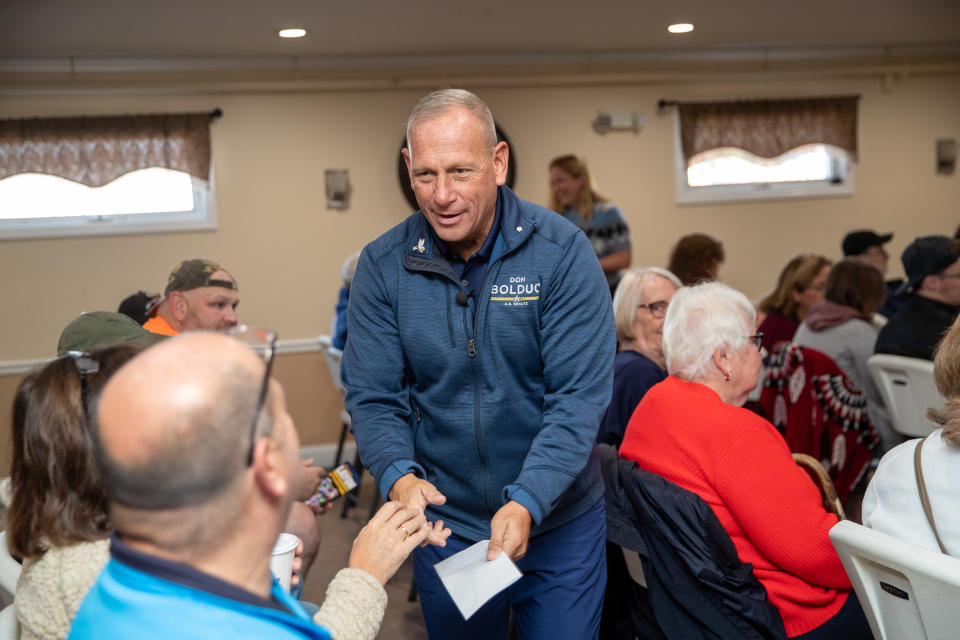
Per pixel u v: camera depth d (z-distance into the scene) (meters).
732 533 1.76
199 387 0.75
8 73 4.71
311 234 5.23
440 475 1.74
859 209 6.00
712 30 5.03
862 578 1.50
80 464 1.18
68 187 4.89
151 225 4.98
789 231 5.92
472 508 1.74
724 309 1.89
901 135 6.02
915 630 1.43
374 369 1.71
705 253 3.69
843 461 3.42
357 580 1.15
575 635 1.73
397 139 5.31
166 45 4.61
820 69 5.82
